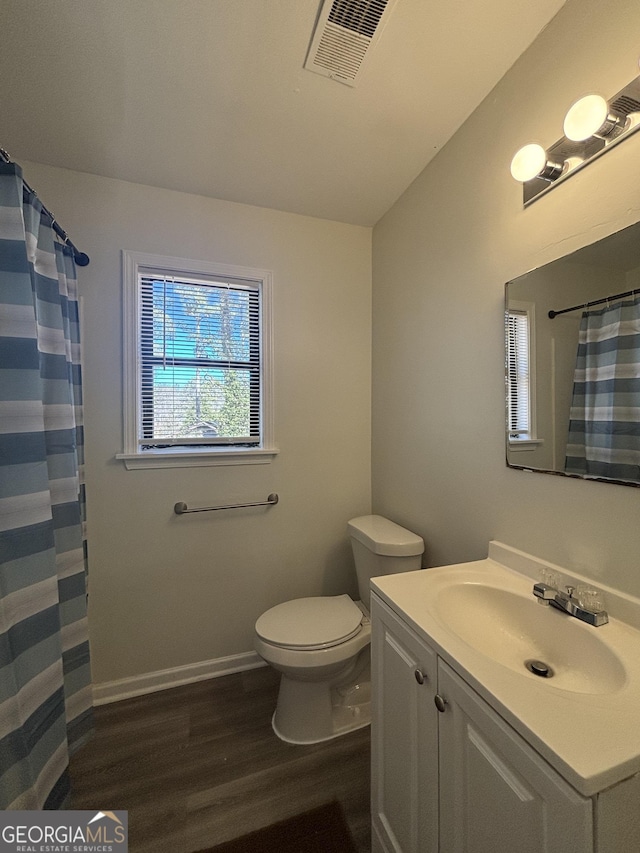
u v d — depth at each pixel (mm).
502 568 1169
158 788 1241
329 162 1568
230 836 1094
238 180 1679
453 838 727
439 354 1521
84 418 1619
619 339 861
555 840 515
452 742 732
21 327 955
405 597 980
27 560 947
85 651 1297
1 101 1237
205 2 951
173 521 1758
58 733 1015
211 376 1859
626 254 842
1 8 952
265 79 1173
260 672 1848
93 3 947
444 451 1495
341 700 1552
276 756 1361
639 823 516
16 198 953
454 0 949
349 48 1075
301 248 1967
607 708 597
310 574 2002
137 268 1697
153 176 1642
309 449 1994
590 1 911
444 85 1205
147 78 1164
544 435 1054
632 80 824
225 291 1877
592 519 928
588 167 923
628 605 831
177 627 1771
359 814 1155
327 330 2025
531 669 884
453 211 1431
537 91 1059
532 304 1085
